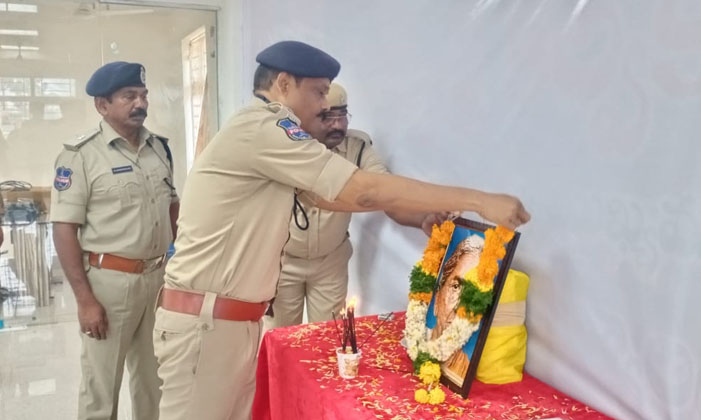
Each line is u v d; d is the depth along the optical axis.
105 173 2.23
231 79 3.98
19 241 3.93
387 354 1.64
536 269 1.51
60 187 2.19
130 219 2.24
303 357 1.61
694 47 1.10
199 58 4.15
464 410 1.32
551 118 1.44
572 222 1.40
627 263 1.26
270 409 1.83
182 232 1.53
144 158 2.37
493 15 1.62
